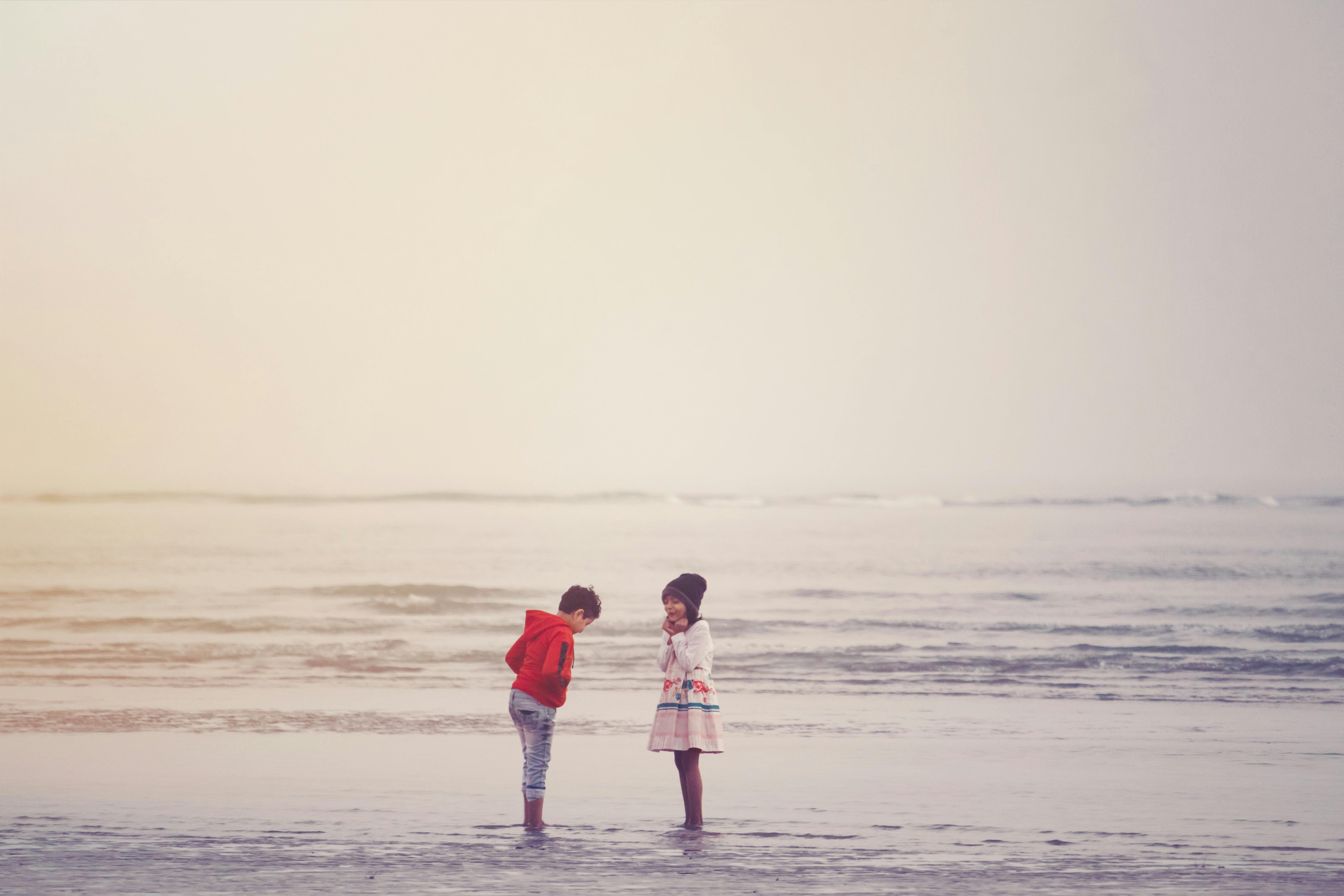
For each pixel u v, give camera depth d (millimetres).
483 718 8516
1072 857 4316
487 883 3844
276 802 5461
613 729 8102
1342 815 5219
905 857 4320
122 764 6551
